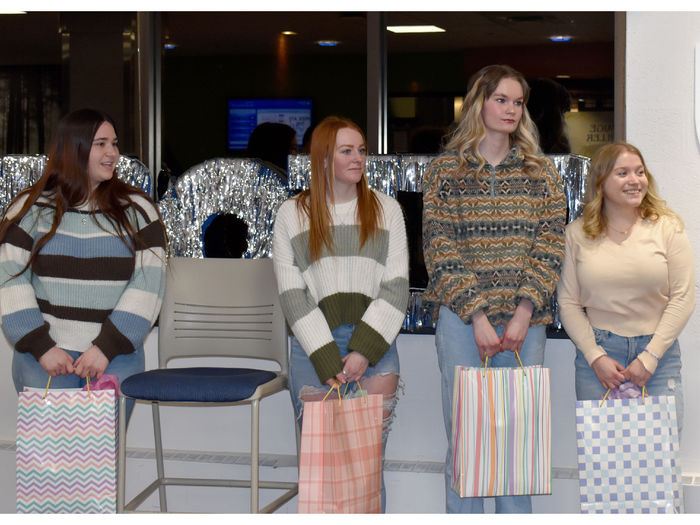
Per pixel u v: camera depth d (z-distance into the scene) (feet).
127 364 9.45
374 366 8.80
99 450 8.84
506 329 8.51
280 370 10.43
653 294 8.64
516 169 8.74
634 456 8.46
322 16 13.67
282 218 9.14
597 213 8.77
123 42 12.88
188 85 13.82
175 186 11.29
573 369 10.32
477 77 8.83
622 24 10.21
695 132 9.74
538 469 8.46
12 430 11.75
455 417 8.46
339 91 13.85
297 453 9.98
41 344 8.93
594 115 12.34
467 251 8.75
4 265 9.12
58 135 9.32
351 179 8.79
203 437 11.30
